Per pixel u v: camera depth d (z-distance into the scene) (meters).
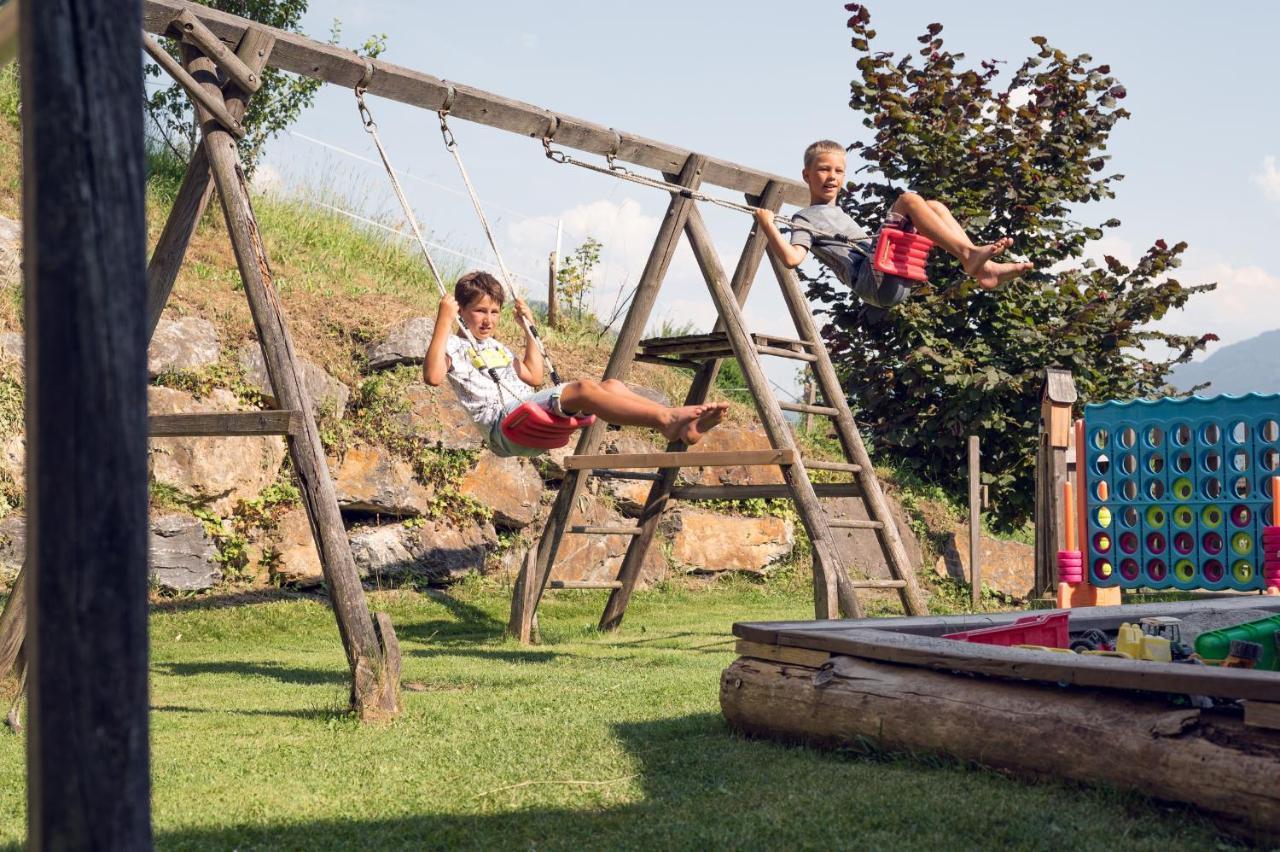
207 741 4.92
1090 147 15.09
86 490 1.45
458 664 7.69
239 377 11.25
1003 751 3.91
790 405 9.27
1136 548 10.67
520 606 9.50
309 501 5.64
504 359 6.25
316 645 8.94
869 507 9.66
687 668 7.43
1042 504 12.02
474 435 12.07
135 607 1.49
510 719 5.35
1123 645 4.94
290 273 13.32
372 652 5.52
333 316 12.47
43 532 1.45
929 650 4.25
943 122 15.16
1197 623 5.85
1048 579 11.87
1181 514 10.46
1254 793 3.21
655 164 9.02
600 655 8.41
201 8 6.36
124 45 1.51
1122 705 3.72
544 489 12.68
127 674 1.48
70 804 1.44
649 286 9.44
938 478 15.55
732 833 3.39
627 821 3.56
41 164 1.47
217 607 9.80
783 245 7.40
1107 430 10.85
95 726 1.45
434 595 11.11
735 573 13.37
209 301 11.72
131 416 1.49
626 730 5.00
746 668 4.85
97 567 1.46
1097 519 10.92
